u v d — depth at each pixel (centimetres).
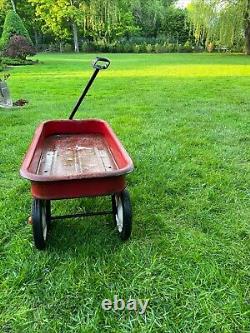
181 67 717
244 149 196
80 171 112
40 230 100
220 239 113
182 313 85
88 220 122
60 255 104
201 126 242
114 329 81
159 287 92
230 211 131
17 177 160
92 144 137
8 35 894
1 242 112
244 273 98
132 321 83
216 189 148
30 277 96
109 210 129
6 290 92
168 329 81
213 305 87
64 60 955
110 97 366
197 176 160
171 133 224
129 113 284
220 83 468
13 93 396
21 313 85
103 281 94
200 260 102
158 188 145
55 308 86
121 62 864
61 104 329
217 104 323
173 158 179
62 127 145
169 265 101
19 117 273
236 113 282
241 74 577
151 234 115
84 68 707
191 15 1138
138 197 138
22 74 602
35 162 107
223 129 235
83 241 110
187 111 292
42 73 617
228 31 1049
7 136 219
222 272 98
